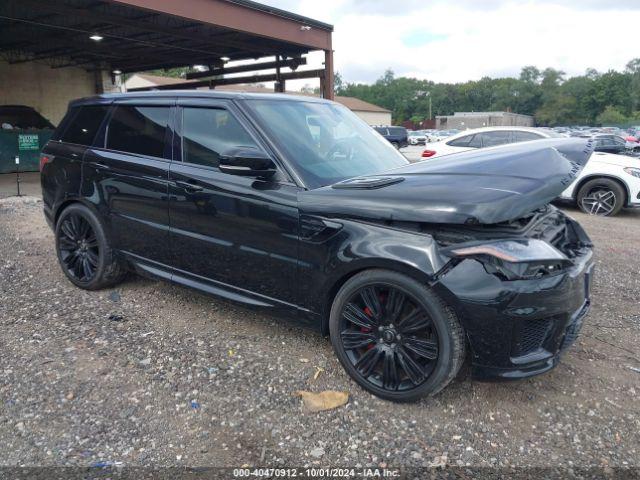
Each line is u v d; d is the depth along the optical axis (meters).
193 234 3.66
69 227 4.64
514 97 130.50
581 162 3.16
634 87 113.00
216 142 3.58
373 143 4.13
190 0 11.14
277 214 3.20
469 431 2.70
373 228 2.86
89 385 3.07
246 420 2.77
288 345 3.61
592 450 2.56
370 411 2.86
